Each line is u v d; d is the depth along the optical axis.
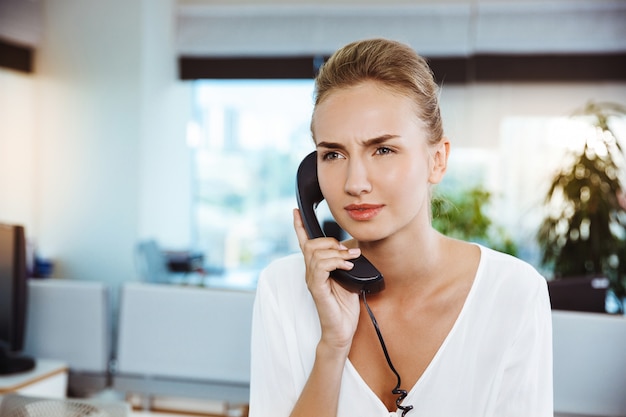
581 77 4.00
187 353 1.45
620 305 3.34
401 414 0.74
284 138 4.57
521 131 4.09
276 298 0.84
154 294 1.48
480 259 0.77
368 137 0.65
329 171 0.68
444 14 4.14
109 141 4.04
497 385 0.73
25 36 3.99
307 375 0.82
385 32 4.21
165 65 4.30
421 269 0.74
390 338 0.77
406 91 0.66
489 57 4.11
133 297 1.49
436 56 4.16
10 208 3.93
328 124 0.67
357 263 0.73
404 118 0.66
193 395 1.45
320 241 0.75
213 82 4.52
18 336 1.52
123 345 1.49
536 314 0.75
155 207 4.19
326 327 0.74
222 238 4.68
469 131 4.13
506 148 4.10
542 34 4.04
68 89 4.09
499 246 3.84
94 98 4.05
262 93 4.56
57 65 4.10
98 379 1.55
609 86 3.98
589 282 1.60
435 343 0.75
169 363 1.46
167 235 4.38
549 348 0.76
